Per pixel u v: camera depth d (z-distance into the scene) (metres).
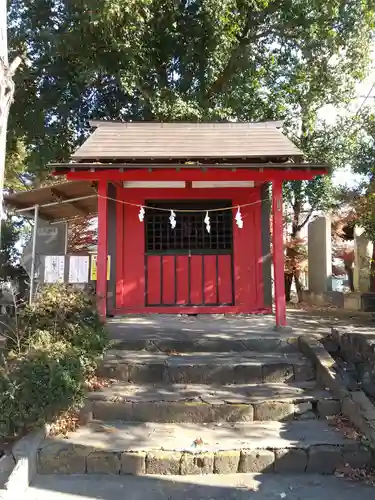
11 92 3.62
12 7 13.18
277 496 3.78
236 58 13.94
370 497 3.75
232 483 3.98
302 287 18.34
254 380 5.58
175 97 12.98
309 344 6.09
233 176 7.45
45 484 3.96
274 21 13.93
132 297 9.23
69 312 5.74
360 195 12.56
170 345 6.30
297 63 14.43
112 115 15.37
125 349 6.31
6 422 4.23
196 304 9.29
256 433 4.55
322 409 4.96
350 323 8.29
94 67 12.05
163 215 9.45
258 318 8.73
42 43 13.19
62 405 4.38
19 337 5.32
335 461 4.21
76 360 4.75
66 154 14.98
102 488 3.90
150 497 3.76
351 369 5.69
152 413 4.88
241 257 9.33
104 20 10.45
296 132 15.77
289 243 16.94
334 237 17.77
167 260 9.38
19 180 19.02
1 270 12.45
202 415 4.86
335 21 13.21
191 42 13.07
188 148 7.82
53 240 9.76
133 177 7.45
